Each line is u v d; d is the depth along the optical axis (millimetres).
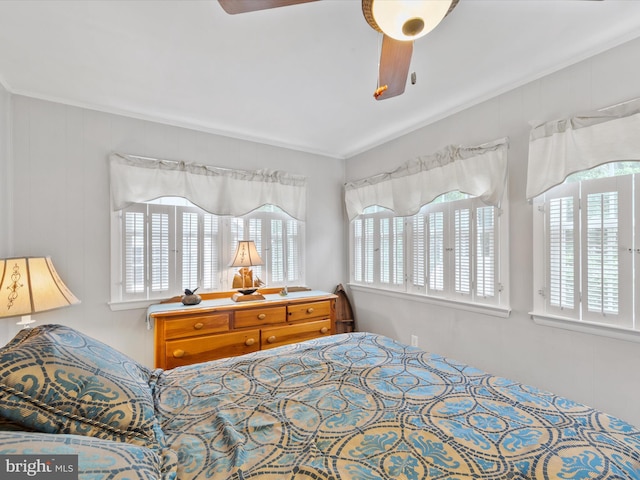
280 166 3350
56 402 771
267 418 1048
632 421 1642
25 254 2172
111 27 1554
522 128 2111
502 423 998
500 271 2240
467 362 2463
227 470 796
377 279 3359
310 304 2939
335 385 1292
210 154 2930
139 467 647
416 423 1006
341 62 1881
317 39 1664
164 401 1167
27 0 1366
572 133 1814
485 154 2270
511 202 2170
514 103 2154
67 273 2311
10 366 764
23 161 2174
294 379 1357
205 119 2701
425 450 876
